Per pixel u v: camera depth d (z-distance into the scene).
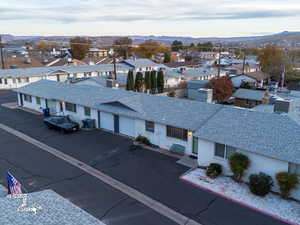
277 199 14.08
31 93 32.84
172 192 14.80
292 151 14.05
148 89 44.31
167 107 22.19
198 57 122.94
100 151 20.47
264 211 13.05
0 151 20.31
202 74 59.81
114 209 13.20
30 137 23.53
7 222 7.99
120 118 23.98
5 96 43.72
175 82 55.09
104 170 17.38
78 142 22.34
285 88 48.84
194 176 16.56
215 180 16.05
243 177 15.79
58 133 24.64
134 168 17.70
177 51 155.50
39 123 27.84
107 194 14.55
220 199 14.12
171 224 12.16
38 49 132.62
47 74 55.94
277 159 14.12
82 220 8.67
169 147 20.66
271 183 14.43
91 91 29.34
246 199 14.06
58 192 14.67
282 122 16.20
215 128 17.41
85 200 13.93
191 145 19.39
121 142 22.33
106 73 64.31
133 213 12.90
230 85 39.03
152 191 14.88
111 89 29.23
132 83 42.22
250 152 15.22
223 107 19.69
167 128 20.47
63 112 29.52
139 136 22.12
